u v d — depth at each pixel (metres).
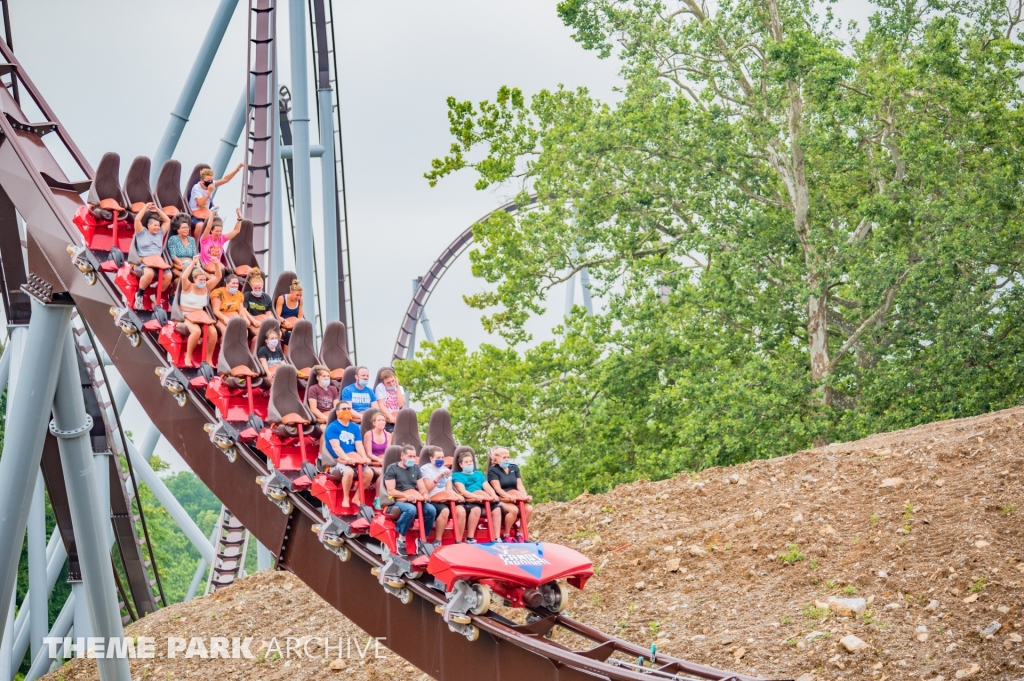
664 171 34.38
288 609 21.09
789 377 32.94
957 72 31.84
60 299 18.47
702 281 33.53
